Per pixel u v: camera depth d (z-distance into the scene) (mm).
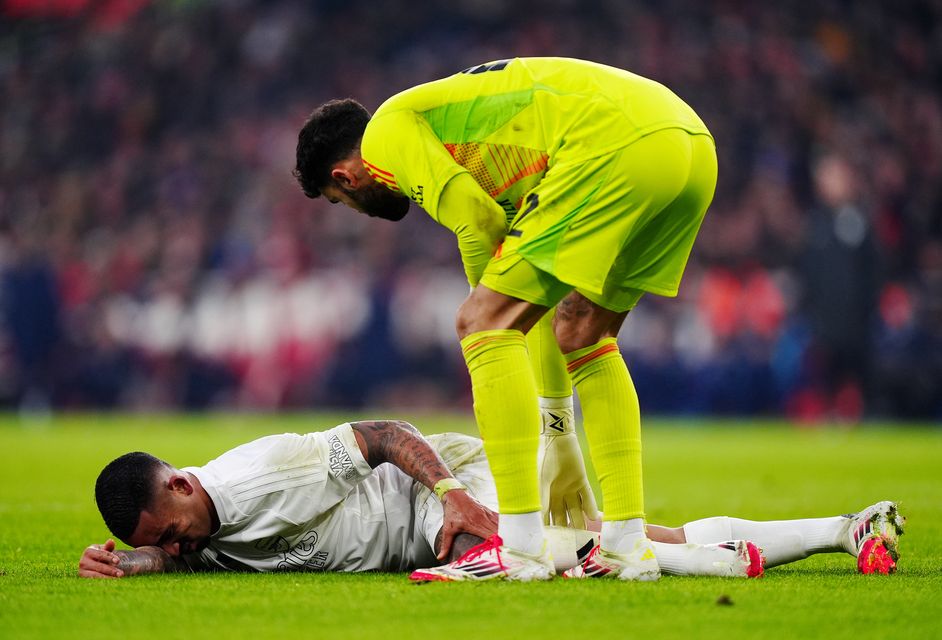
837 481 34844
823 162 77375
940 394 70625
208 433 57219
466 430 54719
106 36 102688
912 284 75500
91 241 85062
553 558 14945
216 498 15031
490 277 14305
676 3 93250
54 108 98125
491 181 14867
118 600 13102
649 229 14781
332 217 80125
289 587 13945
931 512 25375
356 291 75312
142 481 14773
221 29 97625
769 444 53844
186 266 79375
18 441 51781
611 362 14914
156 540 14953
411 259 77500
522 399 14125
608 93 14328
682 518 24453
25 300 76625
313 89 92750
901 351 71062
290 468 15250
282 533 15297
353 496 15750
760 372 72625
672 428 68125
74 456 43500
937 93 92312
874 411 70438
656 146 14102
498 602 12766
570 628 11492
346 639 11031
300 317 75625
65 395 77375
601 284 14094
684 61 89688
